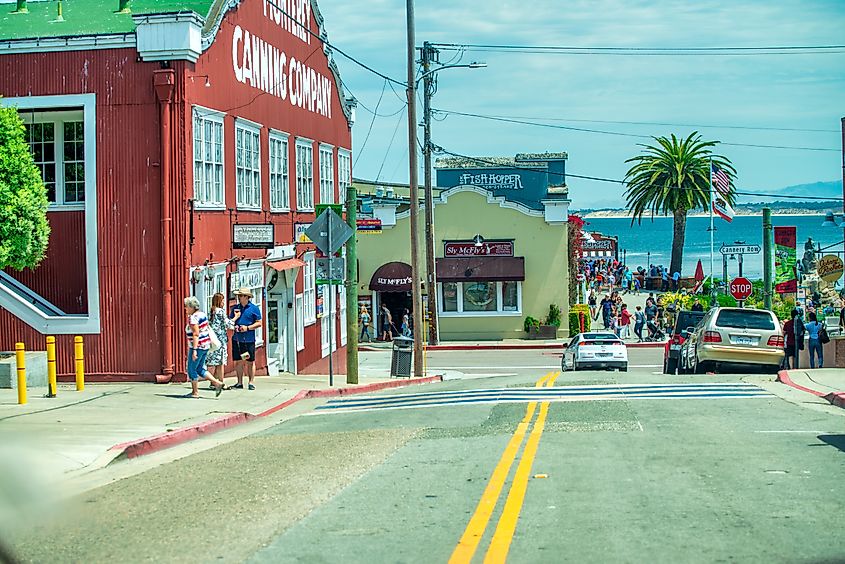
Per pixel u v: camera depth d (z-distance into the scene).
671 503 12.79
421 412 23.98
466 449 17.55
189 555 10.80
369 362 56.53
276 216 38.50
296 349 41.09
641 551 10.53
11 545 11.37
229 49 33.00
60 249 30.41
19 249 25.61
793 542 10.83
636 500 12.99
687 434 18.67
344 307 51.38
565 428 19.73
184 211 29.12
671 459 15.95
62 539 11.62
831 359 39.78
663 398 25.08
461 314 72.31
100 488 14.81
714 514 12.15
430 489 14.05
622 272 127.31
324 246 31.17
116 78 29.20
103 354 29.48
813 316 38.28
